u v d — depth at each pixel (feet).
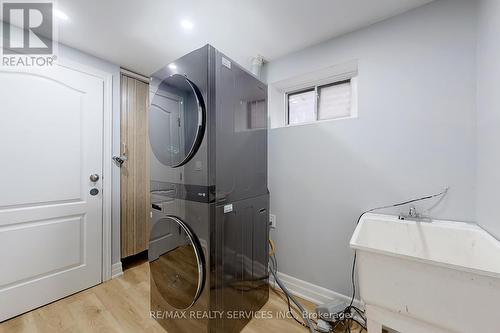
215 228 3.80
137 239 7.36
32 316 4.89
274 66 6.51
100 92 6.31
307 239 5.76
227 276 4.08
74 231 5.80
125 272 6.96
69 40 5.43
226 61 4.11
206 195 3.72
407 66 4.45
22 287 4.96
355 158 5.06
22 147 4.97
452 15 4.03
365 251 3.14
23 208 4.99
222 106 4.00
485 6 3.49
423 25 4.29
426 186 4.26
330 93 6.19
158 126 4.63
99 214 6.30
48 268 5.36
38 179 5.20
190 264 3.87
